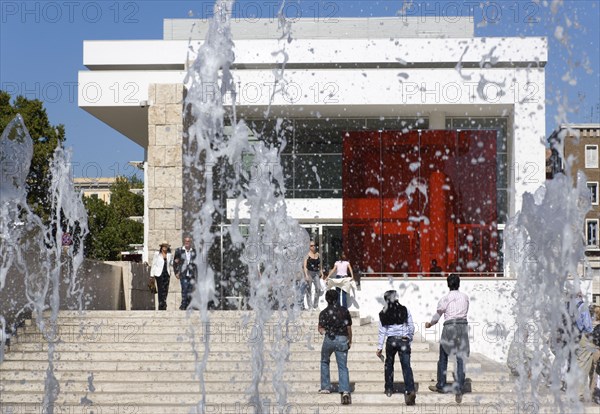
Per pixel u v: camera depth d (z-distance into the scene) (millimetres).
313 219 27188
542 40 25297
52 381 12125
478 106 25641
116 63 26812
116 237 51469
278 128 27375
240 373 12664
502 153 27438
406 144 24328
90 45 26844
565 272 10008
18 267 15039
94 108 26016
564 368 10109
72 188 18766
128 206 59656
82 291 18609
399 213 24219
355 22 28453
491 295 22141
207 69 11242
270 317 16172
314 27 28609
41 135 36188
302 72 25234
